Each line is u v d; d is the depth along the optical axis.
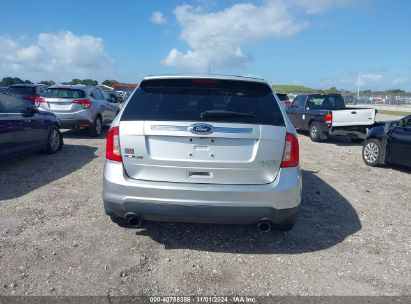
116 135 3.65
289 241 4.19
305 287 3.26
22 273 3.34
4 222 4.50
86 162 8.08
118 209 3.66
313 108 13.96
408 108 44.56
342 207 5.46
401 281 3.39
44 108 11.34
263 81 3.98
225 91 3.89
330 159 9.63
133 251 3.84
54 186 6.11
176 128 3.52
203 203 3.49
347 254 3.92
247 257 3.79
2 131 6.75
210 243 4.08
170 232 4.33
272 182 3.62
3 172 7.00
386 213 5.27
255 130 3.54
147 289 3.16
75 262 3.57
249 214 3.56
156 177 3.59
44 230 4.29
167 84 3.95
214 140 3.52
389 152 8.24
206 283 3.29
